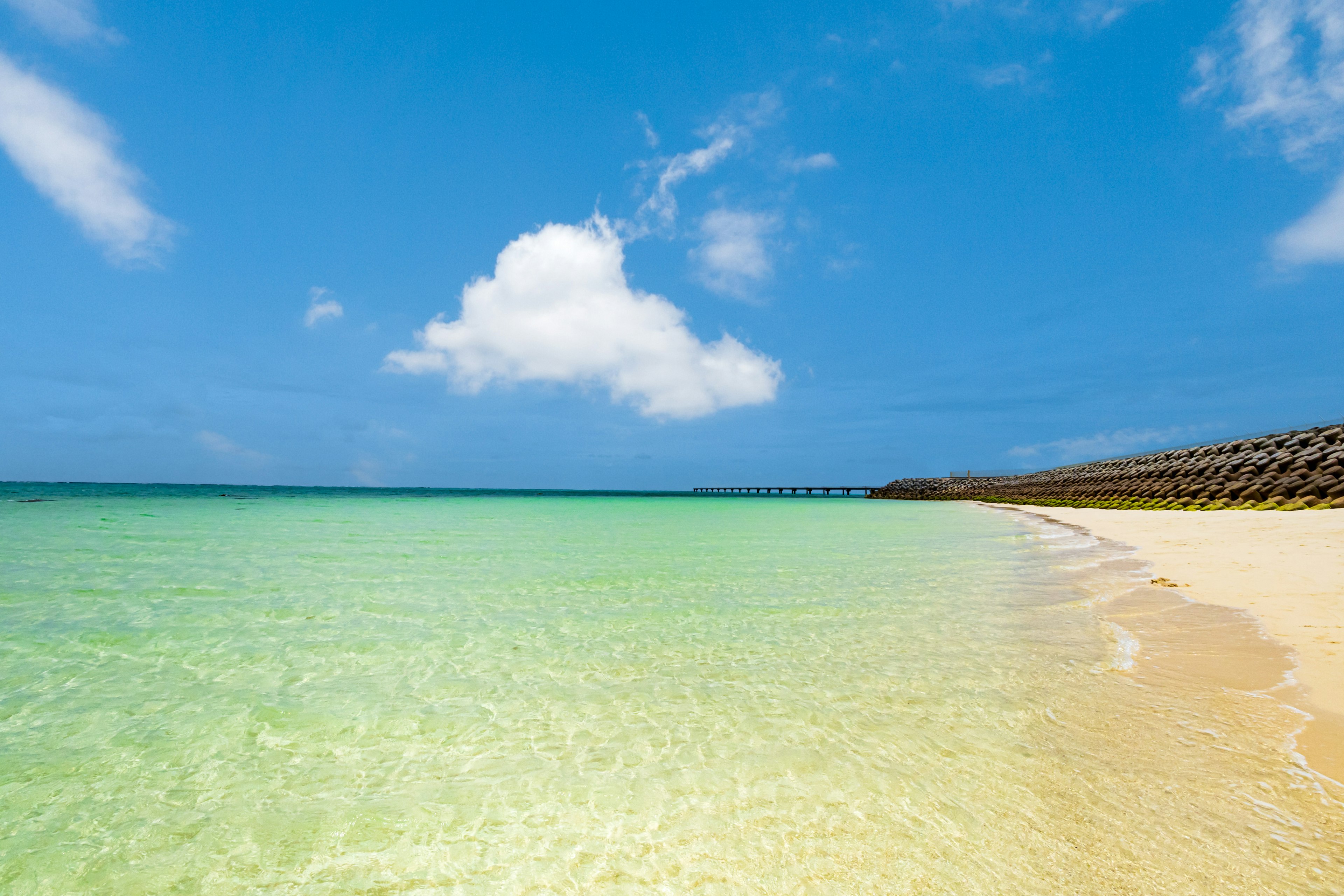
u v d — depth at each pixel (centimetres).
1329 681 501
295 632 766
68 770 412
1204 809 334
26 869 309
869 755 416
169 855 322
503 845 327
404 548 1636
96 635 743
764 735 455
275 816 358
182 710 517
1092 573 1127
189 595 975
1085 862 295
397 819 353
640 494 16138
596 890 289
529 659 656
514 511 3853
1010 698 507
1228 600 812
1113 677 548
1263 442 3197
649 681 584
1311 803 336
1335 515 1894
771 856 310
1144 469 4025
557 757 427
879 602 923
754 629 774
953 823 332
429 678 598
